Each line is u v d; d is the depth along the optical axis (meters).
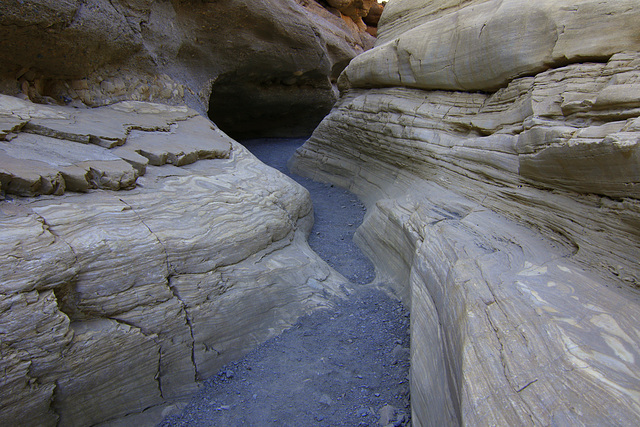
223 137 6.64
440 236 3.93
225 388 3.56
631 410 1.60
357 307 4.71
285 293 4.52
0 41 4.62
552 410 1.69
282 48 10.15
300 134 14.38
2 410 2.47
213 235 4.06
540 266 2.91
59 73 5.57
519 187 3.86
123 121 5.39
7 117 3.95
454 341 2.55
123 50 6.39
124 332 3.09
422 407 2.80
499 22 4.71
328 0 17.45
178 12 7.68
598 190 2.91
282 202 5.64
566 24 3.99
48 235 2.89
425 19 7.32
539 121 3.66
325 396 3.45
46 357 2.66
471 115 5.35
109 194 3.67
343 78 9.22
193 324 3.57
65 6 4.96
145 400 3.21
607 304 2.37
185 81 8.20
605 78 3.53
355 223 7.20
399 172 6.79
